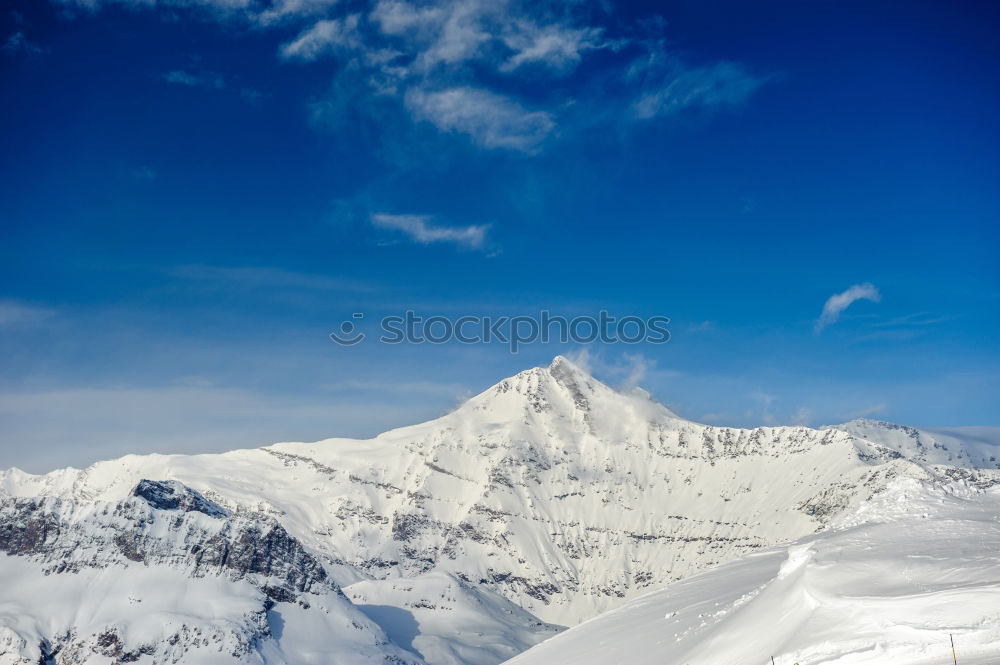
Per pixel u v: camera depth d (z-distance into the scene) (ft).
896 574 297.94
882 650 252.62
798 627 298.97
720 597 462.19
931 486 446.60
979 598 250.37
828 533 445.78
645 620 486.79
